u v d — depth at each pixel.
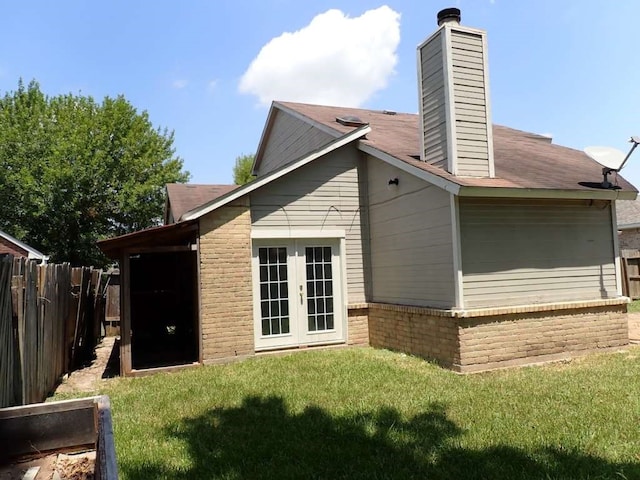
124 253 7.84
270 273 9.12
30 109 27.41
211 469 3.71
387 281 9.10
